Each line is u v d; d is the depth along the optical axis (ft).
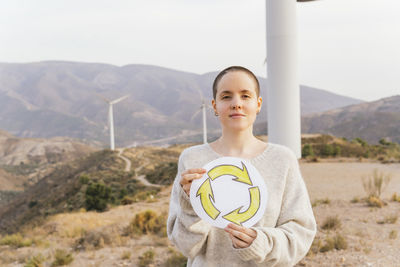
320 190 43.91
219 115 5.19
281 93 62.54
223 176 4.70
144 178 217.77
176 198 5.57
